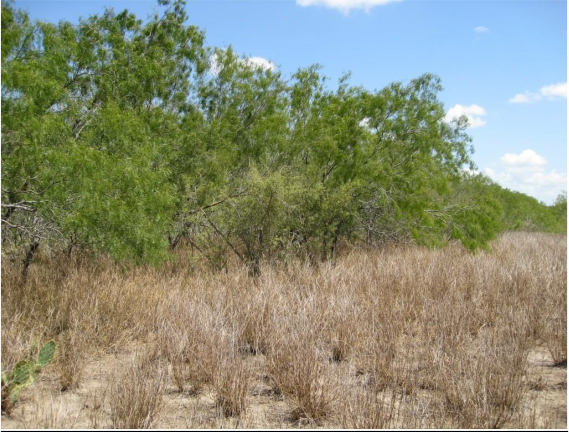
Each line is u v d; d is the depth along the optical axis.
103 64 8.52
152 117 9.73
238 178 10.61
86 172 6.36
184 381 4.79
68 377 4.54
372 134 11.67
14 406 4.12
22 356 4.68
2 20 6.18
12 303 6.45
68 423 3.80
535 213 28.69
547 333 5.77
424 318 6.26
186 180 9.70
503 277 8.55
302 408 4.07
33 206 6.70
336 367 4.95
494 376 4.38
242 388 4.24
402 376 4.70
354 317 6.00
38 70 6.23
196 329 5.50
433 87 12.23
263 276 8.38
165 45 10.70
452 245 14.37
